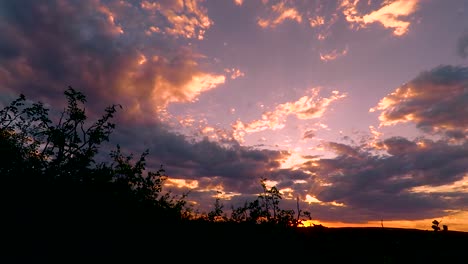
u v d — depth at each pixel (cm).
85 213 1291
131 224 1349
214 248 1331
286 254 1328
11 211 1189
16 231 1134
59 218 1243
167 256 1229
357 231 1458
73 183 1350
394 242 1252
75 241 1185
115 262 1110
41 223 1198
